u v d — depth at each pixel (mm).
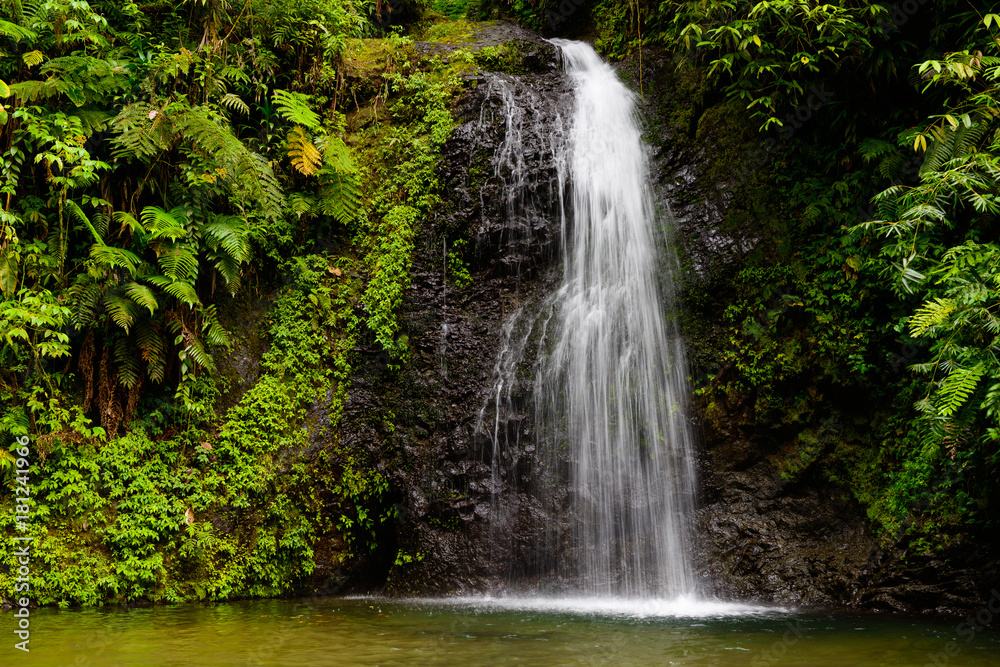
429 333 7902
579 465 7289
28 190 6945
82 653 4371
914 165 7020
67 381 6879
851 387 6957
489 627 5215
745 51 7375
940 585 6000
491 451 7410
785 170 7672
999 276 5230
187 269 6938
